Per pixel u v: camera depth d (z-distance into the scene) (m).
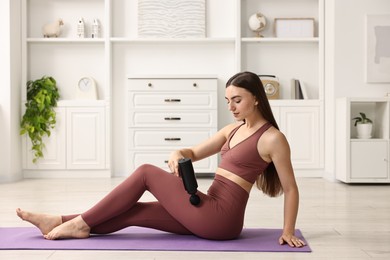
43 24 5.67
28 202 3.67
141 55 5.70
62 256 2.01
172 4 5.55
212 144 2.43
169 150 5.41
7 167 5.09
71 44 5.67
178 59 5.71
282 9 5.65
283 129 5.37
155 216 2.33
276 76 5.66
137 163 5.41
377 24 5.04
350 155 4.69
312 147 5.38
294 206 2.23
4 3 5.13
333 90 5.08
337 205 3.50
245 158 2.23
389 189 4.41
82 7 5.68
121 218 2.33
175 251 2.09
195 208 2.22
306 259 1.98
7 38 5.13
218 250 2.10
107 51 5.48
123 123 5.69
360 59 5.07
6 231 2.50
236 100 2.21
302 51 5.67
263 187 2.38
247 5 5.65
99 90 5.70
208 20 5.65
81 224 2.29
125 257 1.99
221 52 5.70
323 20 5.42
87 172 5.48
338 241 2.34
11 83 5.18
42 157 5.43
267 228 2.66
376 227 2.70
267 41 5.53
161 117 5.39
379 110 4.96
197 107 5.39
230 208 2.22
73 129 5.45
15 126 5.26
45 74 5.67
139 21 5.57
